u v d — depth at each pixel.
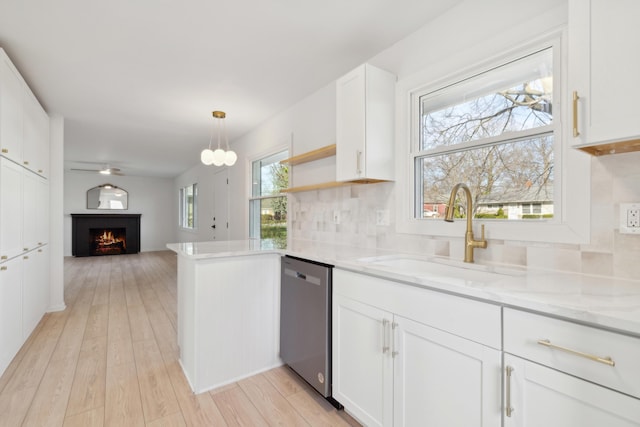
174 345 2.55
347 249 2.18
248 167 4.27
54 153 3.46
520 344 0.93
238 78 2.63
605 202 1.21
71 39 2.03
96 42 2.08
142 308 3.51
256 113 3.50
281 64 2.40
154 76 2.58
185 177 7.86
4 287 2.07
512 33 1.50
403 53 2.07
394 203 2.09
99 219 8.08
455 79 1.79
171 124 3.91
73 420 1.61
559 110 1.37
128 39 2.05
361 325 1.52
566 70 1.34
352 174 2.01
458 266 1.61
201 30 1.96
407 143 2.02
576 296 0.92
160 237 9.09
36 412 1.67
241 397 1.85
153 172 8.10
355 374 1.55
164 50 2.19
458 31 1.75
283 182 3.59
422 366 1.22
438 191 1.94
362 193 2.35
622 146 1.07
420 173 2.03
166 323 3.05
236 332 2.04
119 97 3.02
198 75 2.57
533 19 1.43
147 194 8.89
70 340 2.62
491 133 1.66
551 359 0.86
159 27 1.92
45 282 3.21
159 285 4.65
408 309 1.28
